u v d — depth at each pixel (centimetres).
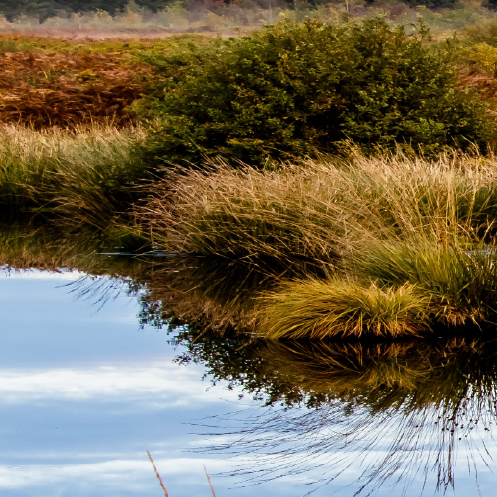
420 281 1402
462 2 14975
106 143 2911
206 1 16700
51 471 772
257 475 772
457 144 2355
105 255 2073
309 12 12062
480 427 912
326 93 2286
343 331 1302
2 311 1488
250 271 1830
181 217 2122
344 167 2159
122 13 17462
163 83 2806
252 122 2262
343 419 937
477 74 4006
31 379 1074
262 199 2000
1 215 2714
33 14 17188
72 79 4366
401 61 2397
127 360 1173
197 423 915
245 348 1240
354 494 734
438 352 1216
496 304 1335
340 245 1733
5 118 3703
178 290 1666
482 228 1889
